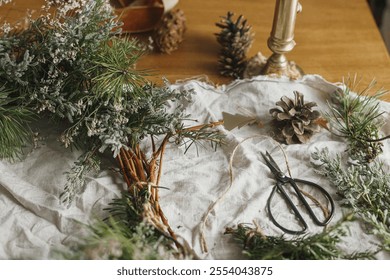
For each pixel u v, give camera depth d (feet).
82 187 2.33
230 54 2.91
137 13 3.02
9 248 2.16
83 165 2.29
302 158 2.48
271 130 2.61
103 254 1.92
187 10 3.33
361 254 2.05
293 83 2.75
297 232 2.20
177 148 2.50
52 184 2.35
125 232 2.04
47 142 2.50
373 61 3.08
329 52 3.12
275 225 2.25
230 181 2.38
